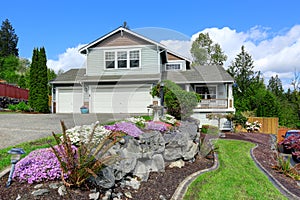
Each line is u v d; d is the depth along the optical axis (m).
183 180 4.99
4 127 8.54
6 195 3.25
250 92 24.25
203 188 4.71
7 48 54.00
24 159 3.87
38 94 16.36
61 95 17.06
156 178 4.92
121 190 4.11
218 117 13.09
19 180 3.60
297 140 9.71
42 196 3.29
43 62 16.75
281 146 11.70
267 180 5.80
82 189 3.62
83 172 3.55
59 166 3.76
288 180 6.23
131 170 4.54
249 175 5.91
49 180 3.68
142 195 4.10
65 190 3.47
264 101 19.53
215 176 5.46
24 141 6.23
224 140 10.46
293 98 22.81
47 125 9.10
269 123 15.76
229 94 15.48
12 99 19.61
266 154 8.77
